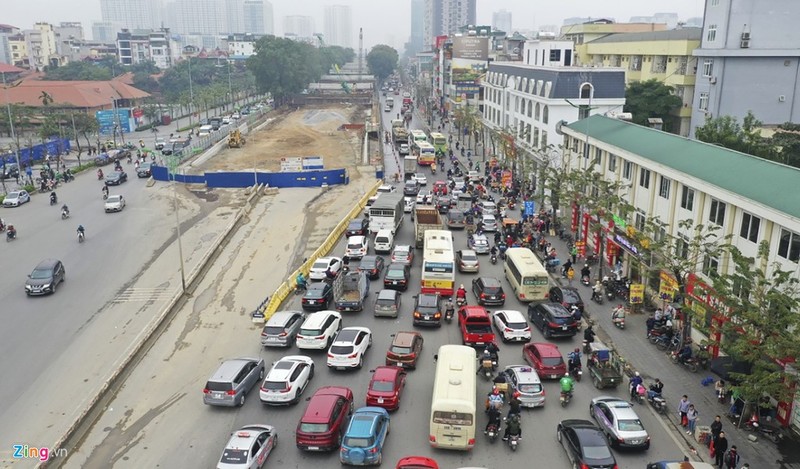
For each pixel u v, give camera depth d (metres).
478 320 35.28
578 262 50.72
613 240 47.28
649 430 27.36
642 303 41.00
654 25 117.19
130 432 27.52
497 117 98.06
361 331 34.28
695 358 32.84
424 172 92.81
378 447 24.41
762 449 25.59
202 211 69.31
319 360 34.09
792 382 24.67
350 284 42.16
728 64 63.38
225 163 99.19
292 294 44.16
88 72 183.12
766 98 63.94
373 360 33.81
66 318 41.12
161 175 84.81
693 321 35.09
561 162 65.00
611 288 43.44
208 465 25.06
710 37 66.19
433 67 192.62
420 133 112.00
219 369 29.84
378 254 53.28
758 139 49.69
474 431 25.36
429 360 33.81
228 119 146.88
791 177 30.42
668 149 41.66
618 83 70.94
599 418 27.08
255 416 28.58
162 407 29.55
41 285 44.81
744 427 27.14
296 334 36.66
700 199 35.44
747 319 26.03
